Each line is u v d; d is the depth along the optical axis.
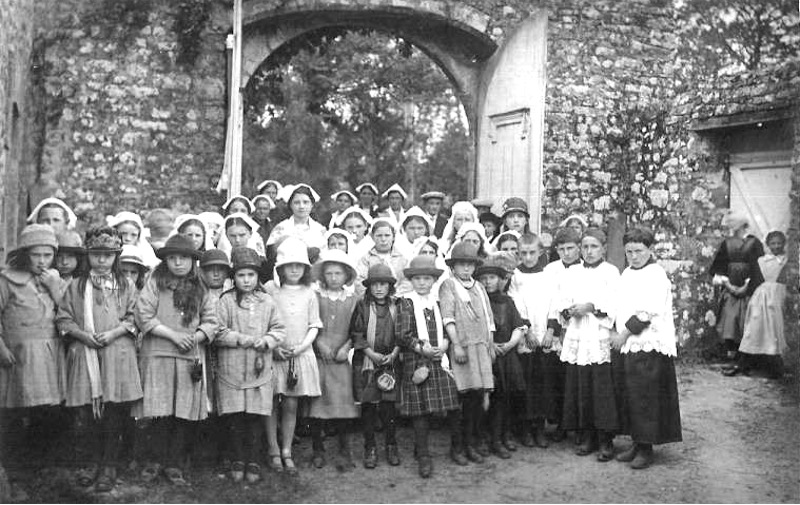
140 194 8.95
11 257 4.48
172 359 4.49
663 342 5.01
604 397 5.14
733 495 4.52
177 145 9.06
